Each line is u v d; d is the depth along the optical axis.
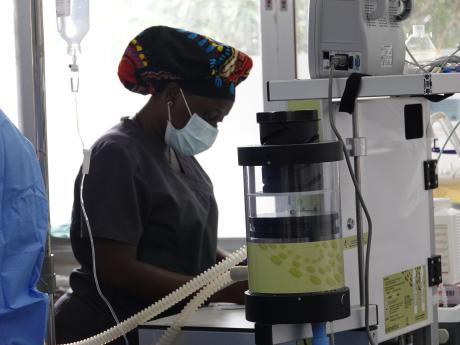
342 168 1.56
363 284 1.57
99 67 3.10
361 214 1.58
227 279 1.74
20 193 1.46
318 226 1.32
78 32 1.86
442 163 2.53
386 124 1.66
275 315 1.31
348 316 1.38
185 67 2.12
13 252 1.45
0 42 3.02
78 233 2.10
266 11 3.12
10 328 1.46
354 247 1.58
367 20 1.64
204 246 2.22
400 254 1.69
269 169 1.33
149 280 2.00
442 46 2.89
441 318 2.00
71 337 2.08
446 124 2.45
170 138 2.16
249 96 3.12
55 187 3.14
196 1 3.12
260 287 1.33
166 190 2.07
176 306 1.98
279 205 1.33
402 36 1.75
